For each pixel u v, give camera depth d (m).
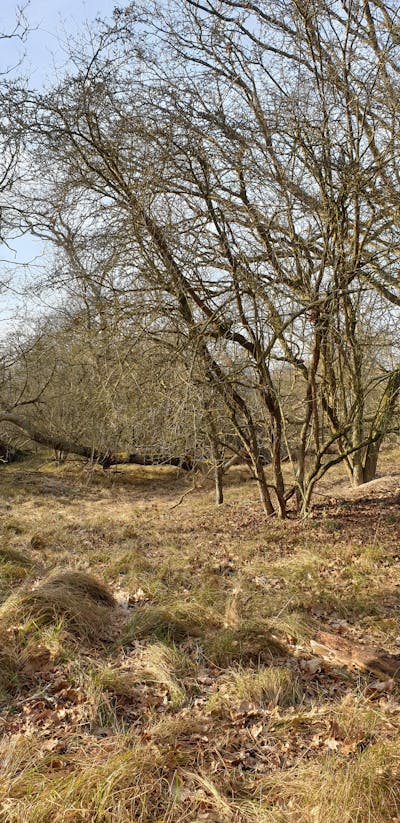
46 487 18.84
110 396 9.48
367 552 7.81
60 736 3.78
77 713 4.02
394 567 7.32
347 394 10.82
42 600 5.38
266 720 4.02
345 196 8.45
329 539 8.93
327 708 4.11
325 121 8.08
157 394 9.09
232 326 8.97
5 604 5.41
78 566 8.34
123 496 18.17
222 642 4.98
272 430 10.30
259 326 8.98
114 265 8.58
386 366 10.90
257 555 8.45
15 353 17.25
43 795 3.17
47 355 16.41
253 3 8.45
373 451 12.45
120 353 9.01
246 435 10.98
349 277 8.70
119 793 3.21
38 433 17.47
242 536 9.79
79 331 9.98
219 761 3.59
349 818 3.05
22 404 17.97
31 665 4.55
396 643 5.22
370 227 8.71
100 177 8.94
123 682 4.36
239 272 8.38
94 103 8.15
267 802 3.26
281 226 8.79
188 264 8.44
